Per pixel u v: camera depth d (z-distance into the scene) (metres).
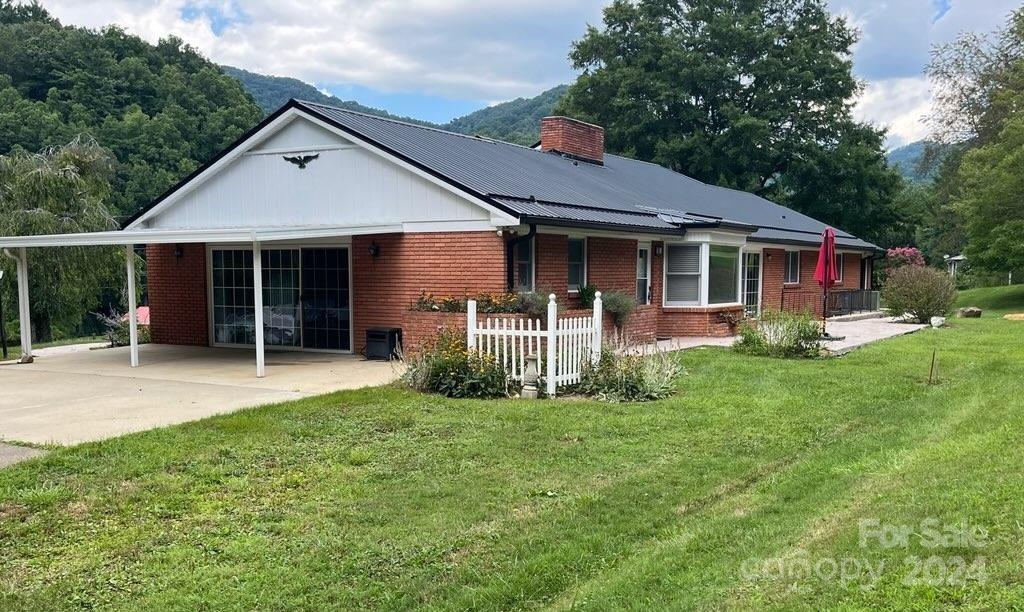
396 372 11.41
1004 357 13.28
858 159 41.22
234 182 15.94
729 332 18.25
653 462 6.84
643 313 15.89
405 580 4.43
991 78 39.69
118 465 6.70
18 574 4.58
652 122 42.34
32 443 7.50
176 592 4.32
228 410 9.10
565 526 5.22
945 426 7.54
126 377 11.98
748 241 20.33
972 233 32.03
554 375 9.98
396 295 14.16
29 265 20.56
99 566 4.68
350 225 13.32
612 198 16.95
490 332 10.31
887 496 5.27
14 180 21.47
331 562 4.69
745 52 43.09
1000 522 4.44
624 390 9.76
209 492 6.04
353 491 6.04
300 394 10.19
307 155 14.97
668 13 44.69
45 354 15.81
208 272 16.58
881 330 19.09
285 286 15.67
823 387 10.54
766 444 7.46
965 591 3.65
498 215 12.70
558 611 4.01
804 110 42.34
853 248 28.11
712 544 4.75
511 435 7.82
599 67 44.34
